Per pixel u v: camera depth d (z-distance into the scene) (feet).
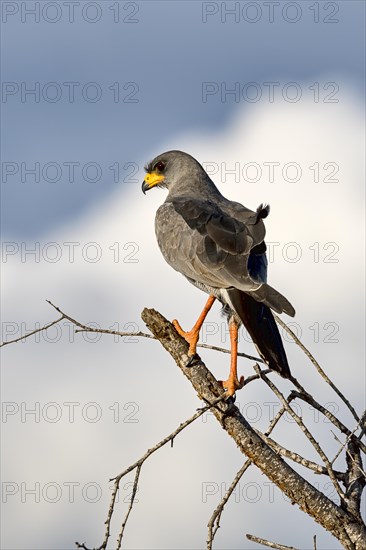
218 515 27.78
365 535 28.22
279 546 26.91
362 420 30.07
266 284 34.76
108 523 25.73
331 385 29.60
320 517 28.27
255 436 29.14
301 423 27.96
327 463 27.55
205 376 31.32
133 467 26.66
